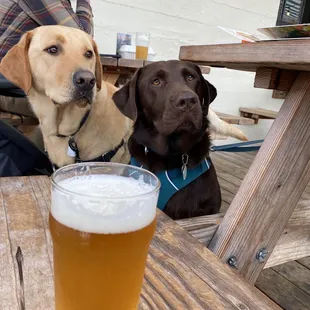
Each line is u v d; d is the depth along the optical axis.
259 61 0.82
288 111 0.91
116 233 0.34
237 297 0.50
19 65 1.60
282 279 1.59
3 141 1.61
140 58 2.58
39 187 0.90
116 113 1.79
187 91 1.28
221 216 0.98
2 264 0.55
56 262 0.37
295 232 1.09
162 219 0.75
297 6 4.42
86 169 0.44
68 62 1.53
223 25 3.95
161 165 1.32
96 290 0.35
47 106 1.67
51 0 1.92
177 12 3.61
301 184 0.94
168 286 0.52
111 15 3.28
